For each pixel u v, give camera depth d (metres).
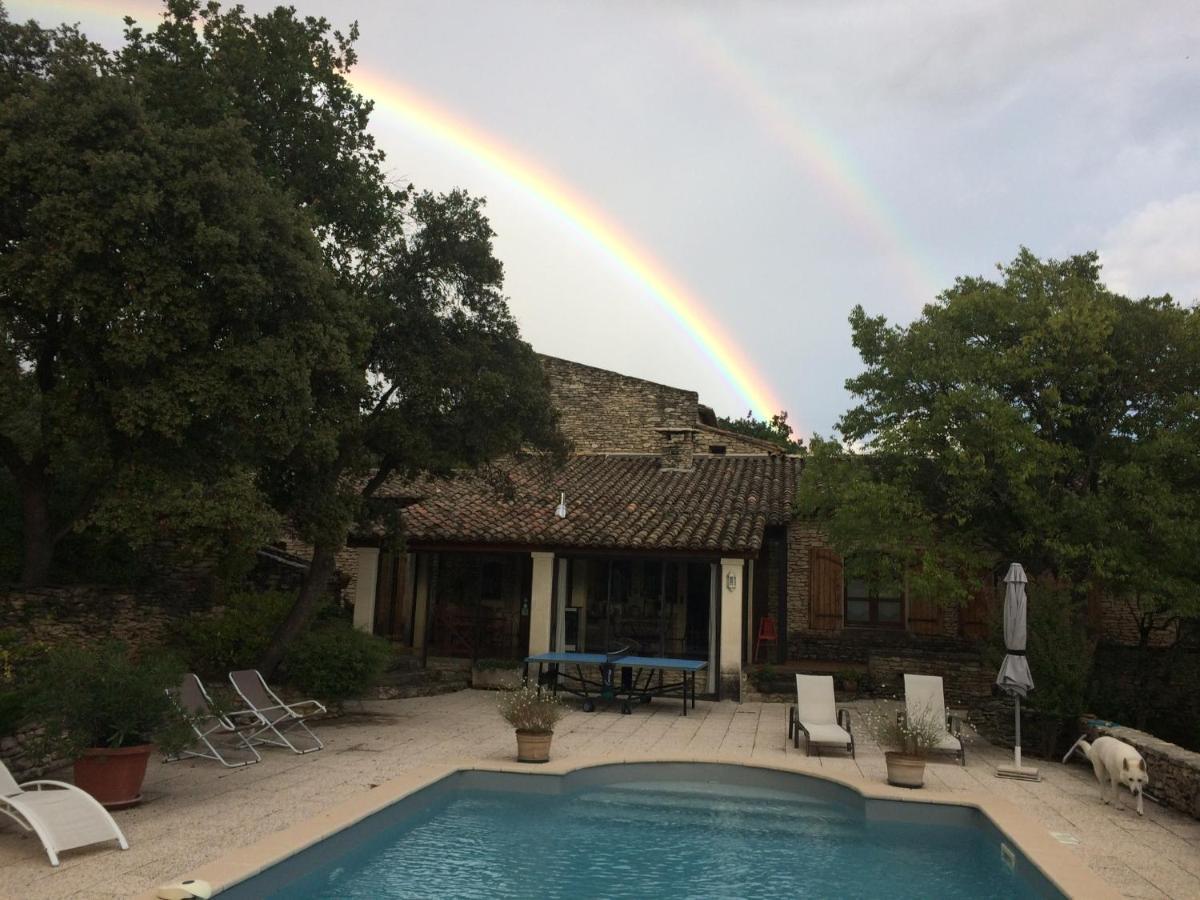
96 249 8.69
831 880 6.98
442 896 6.27
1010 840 7.57
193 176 9.20
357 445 12.65
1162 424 12.84
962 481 12.81
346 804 7.88
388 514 14.43
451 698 16.05
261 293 9.54
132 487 11.22
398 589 20.66
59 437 10.45
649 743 11.93
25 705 7.68
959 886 6.92
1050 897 6.42
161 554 15.14
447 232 13.05
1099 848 7.48
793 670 17.05
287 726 11.45
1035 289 13.80
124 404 9.36
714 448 24.56
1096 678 13.11
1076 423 13.46
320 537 12.49
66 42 10.07
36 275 8.71
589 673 17.88
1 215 9.13
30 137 8.88
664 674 17.94
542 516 18.42
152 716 7.82
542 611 17.22
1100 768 9.38
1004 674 10.84
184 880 5.70
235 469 11.34
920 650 18.78
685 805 9.38
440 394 12.77
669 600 19.75
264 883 6.11
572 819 8.62
